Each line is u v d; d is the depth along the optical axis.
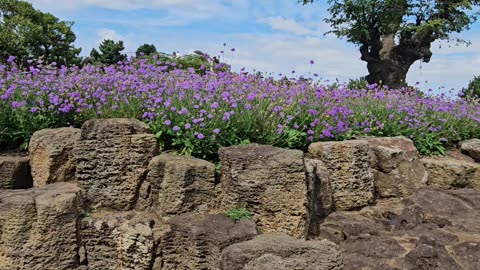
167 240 4.29
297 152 4.53
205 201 4.65
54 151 4.98
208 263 4.09
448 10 20.09
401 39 20.88
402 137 6.39
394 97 8.17
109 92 6.07
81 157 4.79
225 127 5.39
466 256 4.43
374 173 5.85
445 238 4.78
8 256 4.03
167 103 5.42
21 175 5.17
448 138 7.47
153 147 4.90
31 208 4.05
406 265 4.22
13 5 22.19
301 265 3.39
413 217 5.17
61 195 4.23
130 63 7.05
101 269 4.31
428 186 6.04
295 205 4.41
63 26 22.97
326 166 5.36
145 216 4.56
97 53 19.06
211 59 7.36
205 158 5.32
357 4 19.48
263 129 5.62
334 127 6.18
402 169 5.85
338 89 7.75
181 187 4.55
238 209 4.45
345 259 4.39
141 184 4.84
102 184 4.80
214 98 5.89
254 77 7.07
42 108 5.79
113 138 4.82
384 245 4.50
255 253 3.46
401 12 19.45
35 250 4.02
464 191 5.91
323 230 4.96
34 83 6.15
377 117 7.12
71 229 4.17
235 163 4.48
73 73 6.65
